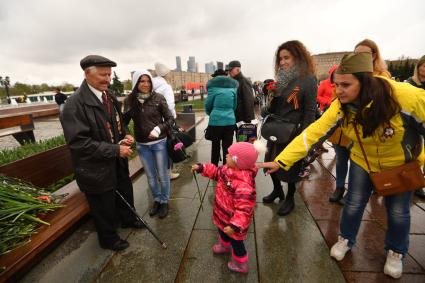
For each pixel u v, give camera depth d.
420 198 3.33
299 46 2.63
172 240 2.71
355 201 2.15
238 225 1.91
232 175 2.05
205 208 3.36
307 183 3.97
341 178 3.29
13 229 2.20
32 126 7.02
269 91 2.93
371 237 2.58
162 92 3.78
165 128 3.03
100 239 2.60
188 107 7.49
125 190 2.88
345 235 2.26
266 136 2.81
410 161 1.84
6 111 13.21
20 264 1.96
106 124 2.38
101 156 2.23
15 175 3.05
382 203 3.22
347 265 2.24
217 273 2.24
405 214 1.97
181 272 2.27
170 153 3.08
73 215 2.57
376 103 1.60
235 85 3.96
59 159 3.74
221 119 3.91
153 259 2.45
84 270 2.35
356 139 1.93
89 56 2.23
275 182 3.29
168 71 3.87
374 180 1.88
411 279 2.06
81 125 2.18
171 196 3.73
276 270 2.23
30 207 2.43
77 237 2.86
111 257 2.50
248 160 1.95
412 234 2.61
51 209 2.64
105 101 2.44
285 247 2.51
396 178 1.82
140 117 3.00
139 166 4.72
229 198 2.12
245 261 2.19
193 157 5.60
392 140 1.75
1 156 4.05
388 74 2.83
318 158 5.19
